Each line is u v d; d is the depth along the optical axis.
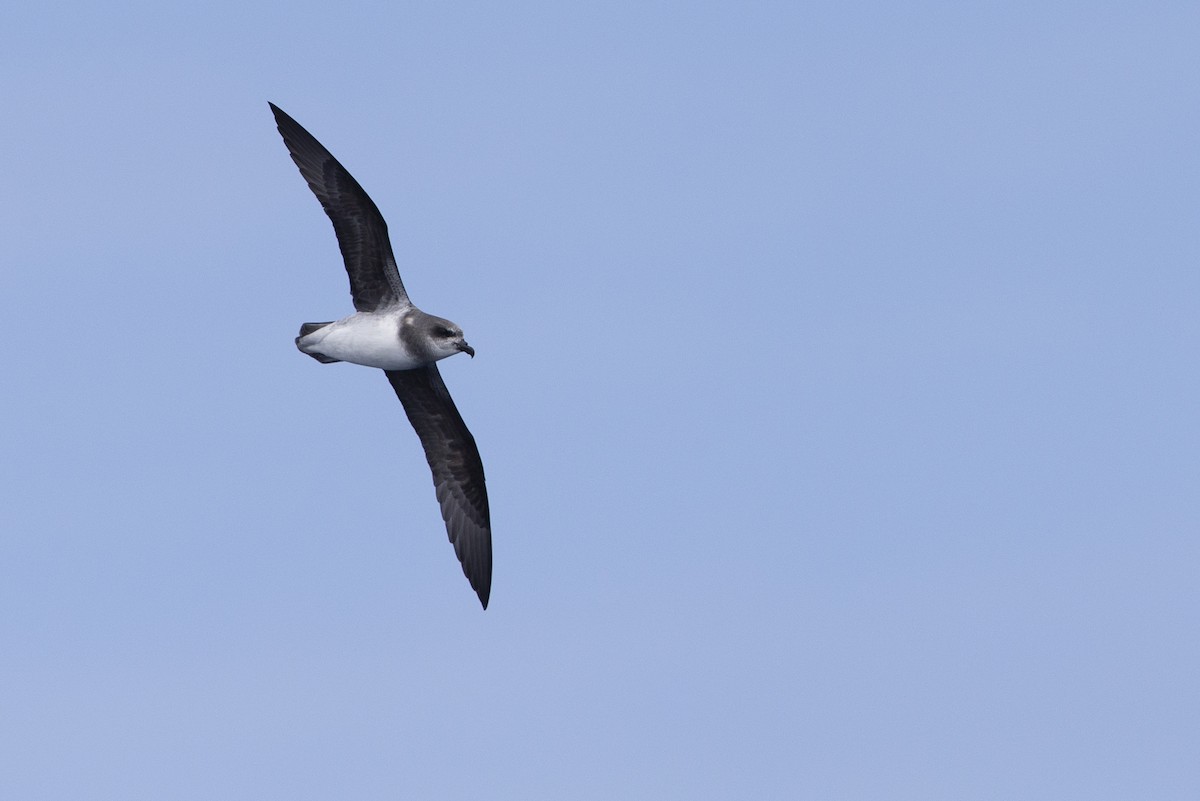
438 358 19.30
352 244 19.02
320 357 19.61
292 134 18.58
